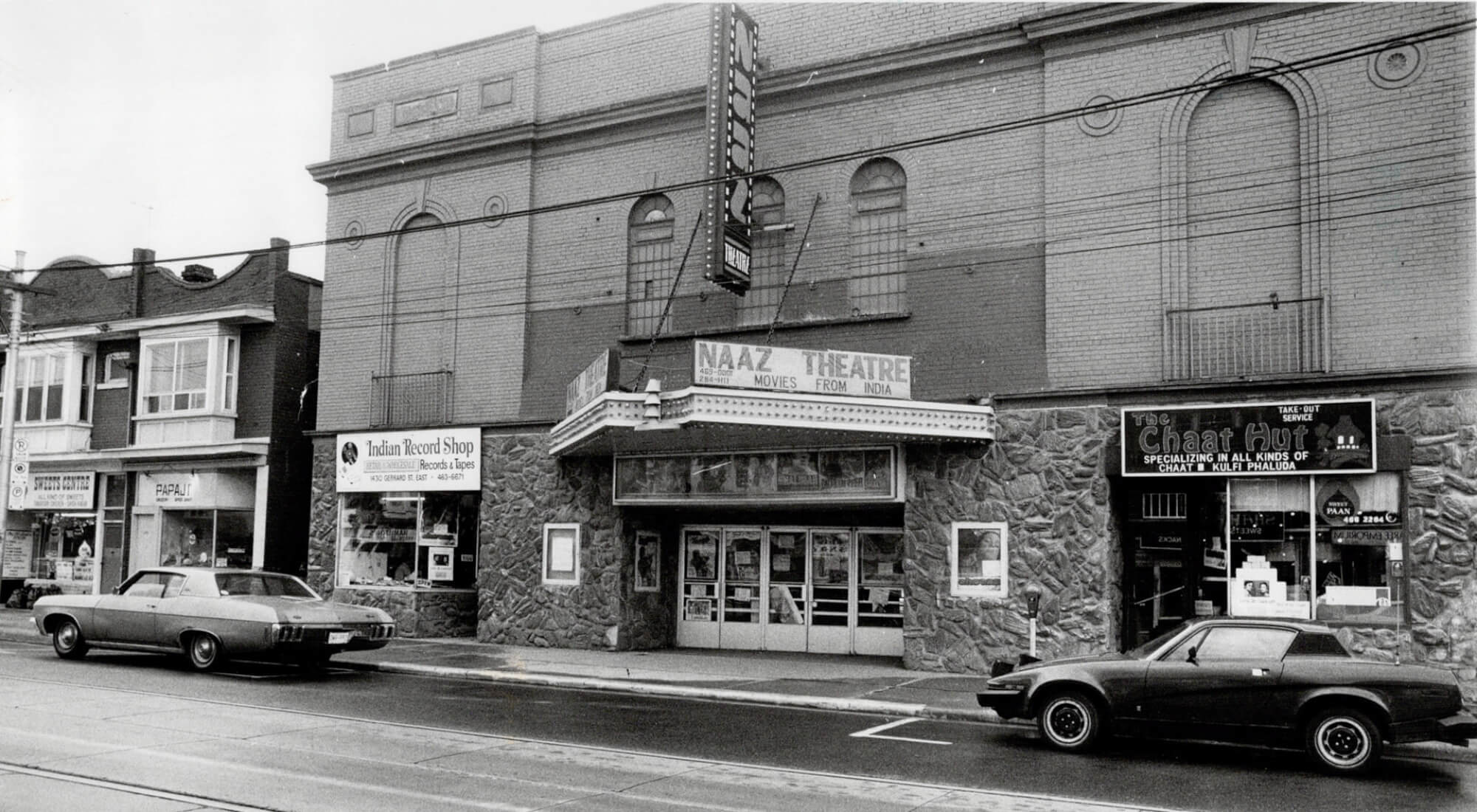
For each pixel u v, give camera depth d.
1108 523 15.72
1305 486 14.67
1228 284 15.32
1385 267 14.34
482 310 21.41
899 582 18.81
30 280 28.53
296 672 16.70
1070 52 16.45
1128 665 10.86
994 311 16.78
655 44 20.12
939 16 17.55
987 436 16.34
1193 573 15.96
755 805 8.27
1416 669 10.04
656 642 20.02
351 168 22.97
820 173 18.36
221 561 25.44
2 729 10.91
